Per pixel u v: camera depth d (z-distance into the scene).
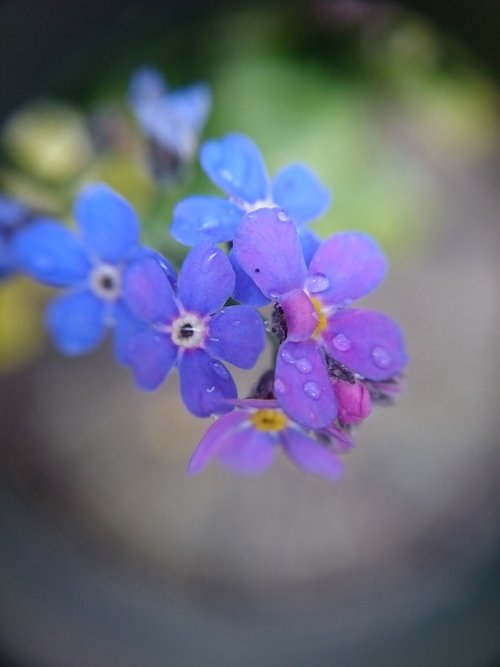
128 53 0.08
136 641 0.08
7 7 0.08
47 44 0.08
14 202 0.06
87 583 0.09
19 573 0.08
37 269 0.05
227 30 0.09
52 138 0.08
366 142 0.09
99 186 0.05
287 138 0.08
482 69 0.08
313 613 0.09
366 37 0.09
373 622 0.08
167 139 0.06
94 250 0.05
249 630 0.08
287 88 0.09
